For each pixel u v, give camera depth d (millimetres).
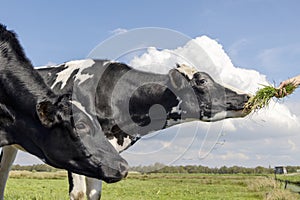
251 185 20359
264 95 6910
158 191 17266
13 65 4984
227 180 25062
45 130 4574
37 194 13172
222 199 16453
